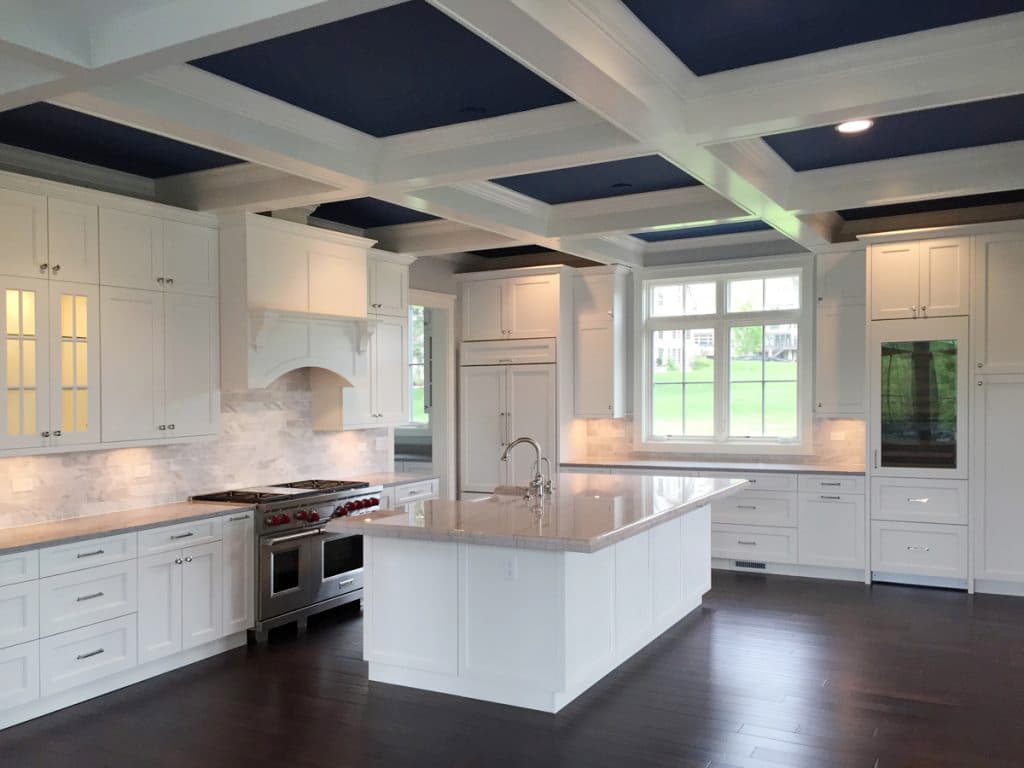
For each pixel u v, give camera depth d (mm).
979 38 3344
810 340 7262
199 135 3746
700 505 4789
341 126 4277
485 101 3994
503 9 2588
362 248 6062
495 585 4074
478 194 5504
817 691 4227
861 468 6797
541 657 3971
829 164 5223
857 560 6531
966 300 6094
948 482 6199
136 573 4383
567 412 7863
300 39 3277
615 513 4262
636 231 6156
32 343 4156
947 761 3441
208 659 4809
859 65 3564
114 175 5008
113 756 3547
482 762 3459
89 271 4426
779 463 7297
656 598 5148
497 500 4816
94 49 2883
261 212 5441
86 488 4676
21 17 2680
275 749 3609
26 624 3869
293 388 6105
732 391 7703
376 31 3211
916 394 6289
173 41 2729
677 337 7918
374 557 4402
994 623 5398
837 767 3391
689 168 4477
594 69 3104
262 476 5848
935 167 5094
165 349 4855
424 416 9461
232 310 5164
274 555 5148
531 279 7883
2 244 4020
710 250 7680
